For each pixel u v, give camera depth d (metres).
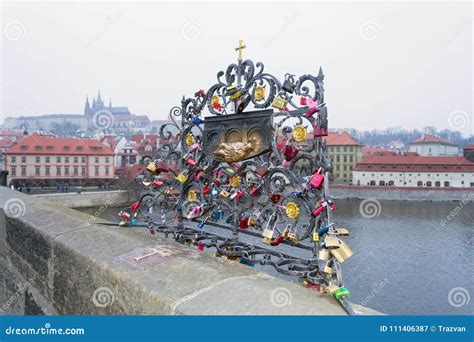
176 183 4.54
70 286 3.24
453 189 65.12
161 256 2.83
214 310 1.99
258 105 3.48
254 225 3.55
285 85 3.22
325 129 2.95
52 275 3.58
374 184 73.62
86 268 2.97
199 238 4.13
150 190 4.63
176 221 4.47
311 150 3.03
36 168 60.94
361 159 80.00
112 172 65.19
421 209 54.91
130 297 2.44
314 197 2.96
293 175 3.12
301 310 1.96
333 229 2.69
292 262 3.16
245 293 2.14
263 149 3.41
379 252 28.22
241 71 3.70
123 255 2.91
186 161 4.34
